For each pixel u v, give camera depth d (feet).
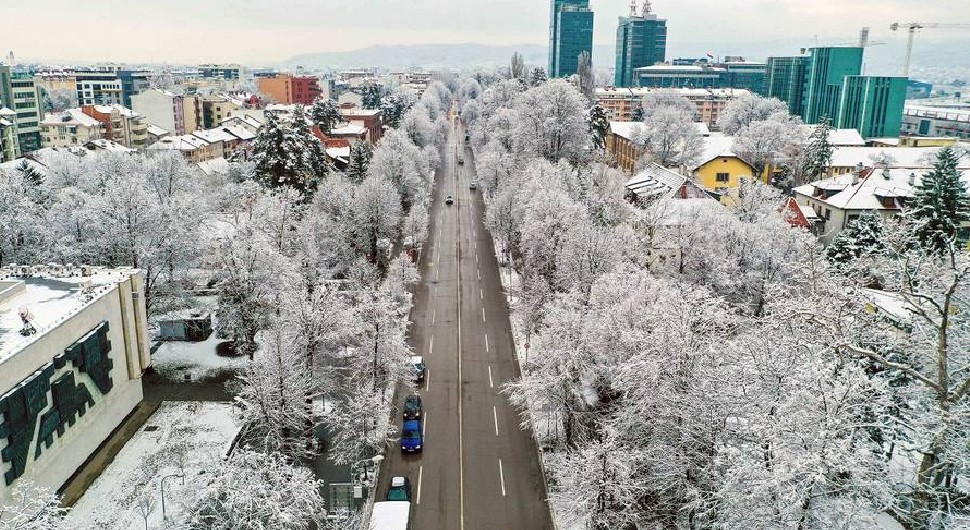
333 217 262.26
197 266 222.48
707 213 209.77
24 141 475.72
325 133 485.15
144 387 173.88
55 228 202.69
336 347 179.42
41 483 121.08
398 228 304.09
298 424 142.61
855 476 84.53
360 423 143.13
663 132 385.29
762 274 191.21
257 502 88.99
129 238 195.31
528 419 161.27
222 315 185.37
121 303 154.40
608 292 155.43
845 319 106.63
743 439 103.04
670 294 133.69
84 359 135.95
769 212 225.97
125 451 143.95
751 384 101.71
